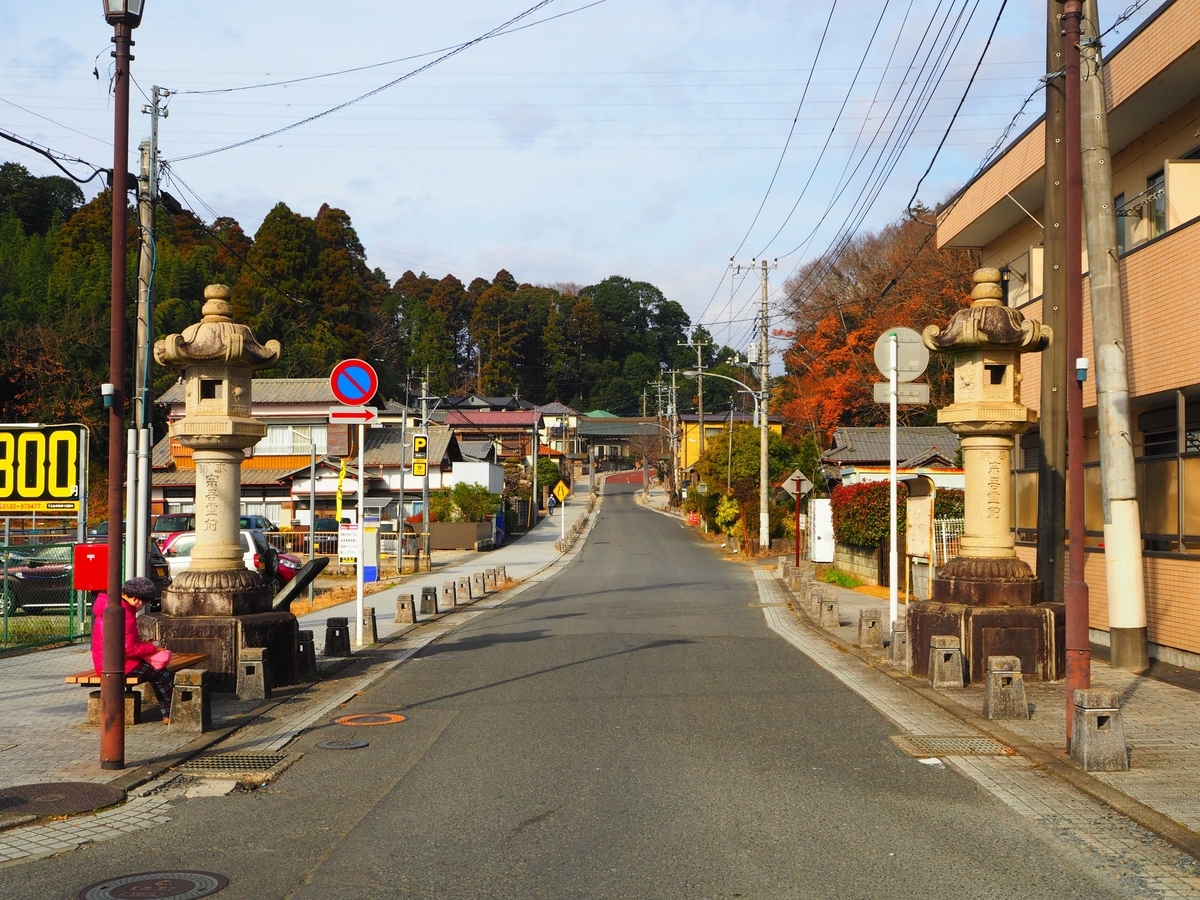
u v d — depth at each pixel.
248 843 6.04
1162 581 12.70
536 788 7.18
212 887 5.29
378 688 11.53
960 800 6.89
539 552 48.88
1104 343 11.80
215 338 11.40
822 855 5.75
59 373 48.09
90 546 10.77
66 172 15.50
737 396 107.19
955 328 11.87
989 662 9.52
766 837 6.07
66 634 16.19
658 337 126.44
